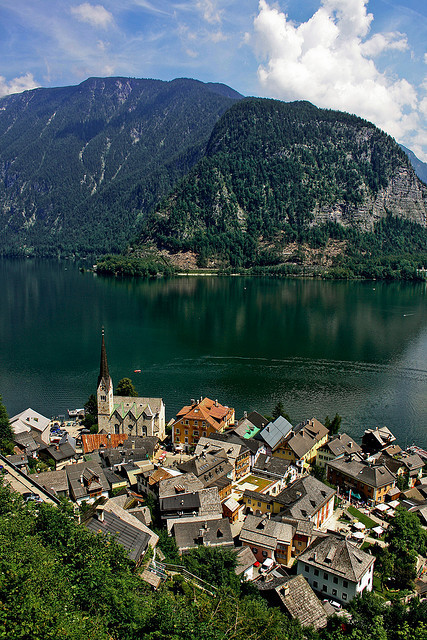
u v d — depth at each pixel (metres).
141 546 77.31
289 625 72.94
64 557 64.12
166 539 90.44
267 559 95.19
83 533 70.31
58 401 199.25
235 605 65.00
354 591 86.31
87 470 121.69
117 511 88.94
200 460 128.00
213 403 169.88
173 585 73.75
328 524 115.12
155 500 110.19
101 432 159.75
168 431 169.62
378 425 181.25
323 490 117.56
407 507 122.94
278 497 116.00
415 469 141.62
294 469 143.12
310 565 91.19
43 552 60.53
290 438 147.75
